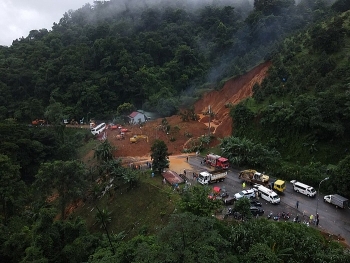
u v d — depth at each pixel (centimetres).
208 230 3238
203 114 9131
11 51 12625
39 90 10450
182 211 4262
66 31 13912
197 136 7694
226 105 8600
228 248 3484
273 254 3212
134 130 8469
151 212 4856
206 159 6275
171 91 10406
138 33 13162
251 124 6600
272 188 4938
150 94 10250
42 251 3631
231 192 4962
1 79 10475
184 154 7000
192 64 11088
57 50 12144
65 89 10588
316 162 5328
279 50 8588
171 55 11625
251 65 9525
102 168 6175
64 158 7819
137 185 5472
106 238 4247
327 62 6694
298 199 4684
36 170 7544
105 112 9988
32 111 9562
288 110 5962
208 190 4384
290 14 10638
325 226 3984
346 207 4419
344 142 5353
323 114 5503
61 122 9312
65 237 4072
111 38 11200
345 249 3503
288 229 3741
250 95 7869
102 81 10256
